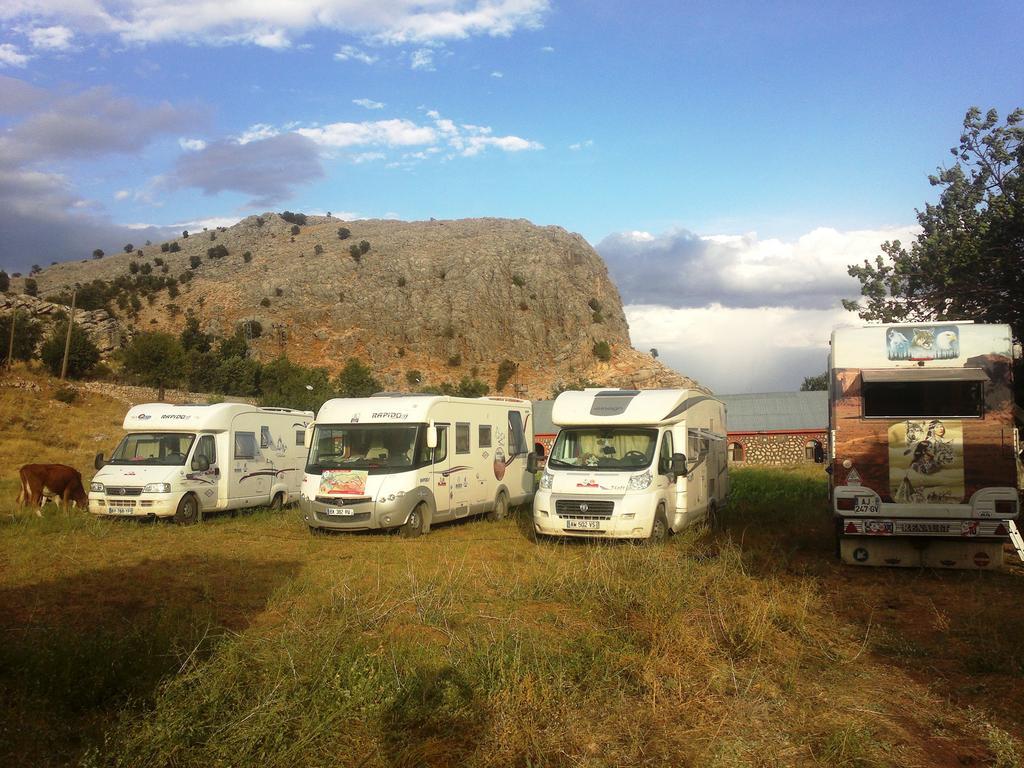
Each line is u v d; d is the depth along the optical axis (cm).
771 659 690
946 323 1109
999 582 1038
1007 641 743
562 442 1398
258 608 863
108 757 436
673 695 586
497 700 544
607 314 17025
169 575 1064
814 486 2345
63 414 4031
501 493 1780
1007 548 1254
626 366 14688
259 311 14962
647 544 1252
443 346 14688
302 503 1470
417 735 511
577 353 14838
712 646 709
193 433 1691
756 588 928
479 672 597
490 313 15525
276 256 18138
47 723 504
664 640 693
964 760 496
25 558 1177
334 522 1424
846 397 1121
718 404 1769
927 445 1093
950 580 1055
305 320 15025
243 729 457
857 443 1115
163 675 561
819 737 525
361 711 521
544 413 5097
